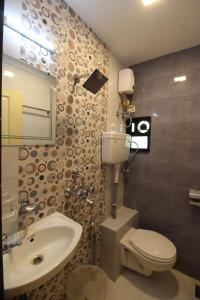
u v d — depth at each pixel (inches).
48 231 39.9
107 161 62.8
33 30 38.0
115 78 71.4
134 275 64.9
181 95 66.1
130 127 79.7
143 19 50.8
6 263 31.4
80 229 38.5
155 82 72.1
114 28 55.2
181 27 53.7
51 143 43.8
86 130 56.4
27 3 36.6
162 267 52.4
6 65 33.4
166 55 69.5
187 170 65.4
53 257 36.0
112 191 73.7
